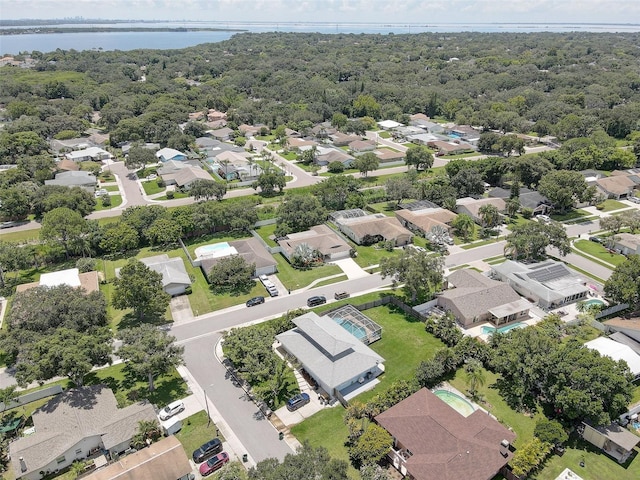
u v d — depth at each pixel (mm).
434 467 47062
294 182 147875
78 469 49406
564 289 82500
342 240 101438
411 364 67000
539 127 195375
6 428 54906
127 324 76812
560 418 56312
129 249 103312
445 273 92250
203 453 51125
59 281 82125
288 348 67125
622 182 136875
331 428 55750
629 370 56781
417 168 158625
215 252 95875
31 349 58594
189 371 65875
